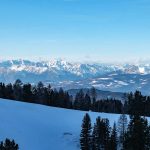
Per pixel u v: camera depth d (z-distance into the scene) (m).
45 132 108.25
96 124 99.00
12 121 109.50
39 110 132.62
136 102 128.38
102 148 96.81
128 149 69.69
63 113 135.88
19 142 94.69
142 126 70.75
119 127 102.56
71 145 104.56
